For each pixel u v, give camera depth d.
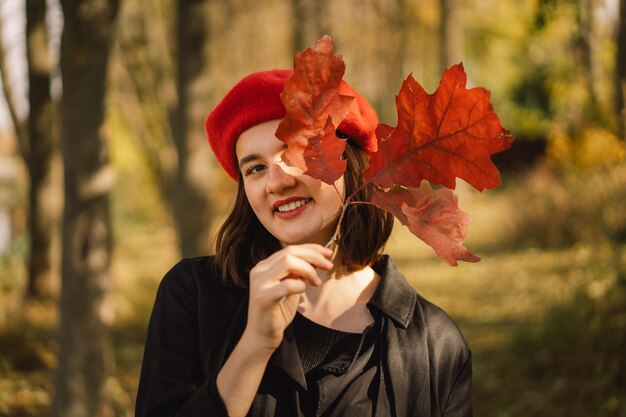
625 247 7.85
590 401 4.66
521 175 14.51
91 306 3.96
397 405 1.38
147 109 11.32
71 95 3.83
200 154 5.61
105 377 4.03
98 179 3.93
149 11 10.68
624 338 5.02
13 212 11.44
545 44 20.91
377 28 21.69
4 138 16.45
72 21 3.73
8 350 6.09
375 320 1.43
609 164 10.72
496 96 23.09
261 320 1.19
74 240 3.92
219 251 1.48
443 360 1.47
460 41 18.08
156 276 9.48
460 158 1.21
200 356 1.39
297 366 1.33
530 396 4.97
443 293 9.13
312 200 1.37
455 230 1.23
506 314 7.45
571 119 12.20
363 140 1.48
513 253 10.98
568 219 10.77
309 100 1.21
